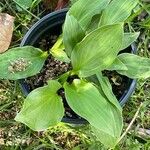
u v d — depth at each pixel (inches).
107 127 8.7
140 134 11.3
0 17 10.5
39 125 8.7
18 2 11.2
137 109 11.2
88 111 8.8
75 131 11.0
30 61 9.6
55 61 10.7
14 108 11.1
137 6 11.2
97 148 10.6
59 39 9.7
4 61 9.5
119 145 11.0
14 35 11.4
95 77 9.8
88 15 9.3
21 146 11.1
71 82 10.1
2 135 11.1
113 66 9.2
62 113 9.0
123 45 9.5
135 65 9.8
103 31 8.3
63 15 10.1
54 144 11.0
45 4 11.5
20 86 10.2
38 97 9.0
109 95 9.1
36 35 10.3
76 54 8.8
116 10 9.3
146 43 11.7
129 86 10.3
